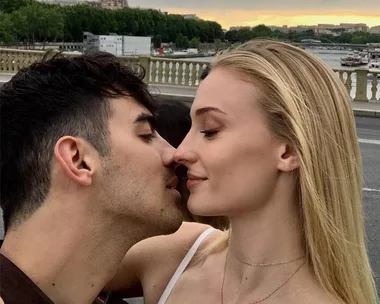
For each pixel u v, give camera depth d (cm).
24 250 115
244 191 115
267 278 120
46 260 115
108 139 118
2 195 118
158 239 156
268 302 119
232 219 122
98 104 118
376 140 1094
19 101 115
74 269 118
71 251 117
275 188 117
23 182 115
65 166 114
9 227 118
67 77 117
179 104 167
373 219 545
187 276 143
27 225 116
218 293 131
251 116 115
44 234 115
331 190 114
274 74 114
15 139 115
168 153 126
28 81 117
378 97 1662
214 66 122
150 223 124
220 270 136
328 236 114
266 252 119
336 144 116
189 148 120
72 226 116
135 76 125
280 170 115
